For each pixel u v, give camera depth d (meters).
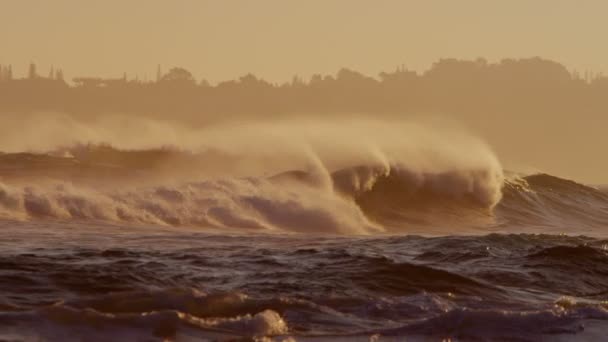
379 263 63.06
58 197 104.88
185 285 55.59
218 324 45.19
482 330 47.28
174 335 43.41
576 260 70.25
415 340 45.41
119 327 43.78
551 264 68.81
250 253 70.75
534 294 59.88
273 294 54.25
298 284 57.03
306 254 69.00
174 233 92.44
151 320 44.69
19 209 102.06
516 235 86.06
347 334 45.72
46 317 44.16
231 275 59.59
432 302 52.88
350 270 61.41
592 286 64.25
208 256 67.94
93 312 44.91
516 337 46.78
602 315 51.81
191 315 47.03
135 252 68.06
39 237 82.44
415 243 81.00
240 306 48.88
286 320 47.41
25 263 57.16
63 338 42.09
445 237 85.56
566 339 47.03
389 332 46.38
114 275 55.53
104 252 66.94
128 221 104.12
